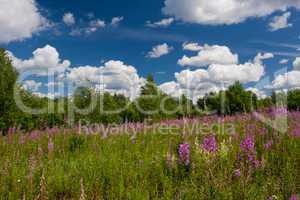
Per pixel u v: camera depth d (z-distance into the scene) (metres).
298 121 12.62
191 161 7.70
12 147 11.21
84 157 9.33
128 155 9.17
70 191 7.00
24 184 6.89
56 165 8.29
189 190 6.40
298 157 8.08
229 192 6.14
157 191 6.58
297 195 6.07
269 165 7.71
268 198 6.17
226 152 8.02
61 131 14.52
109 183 7.06
